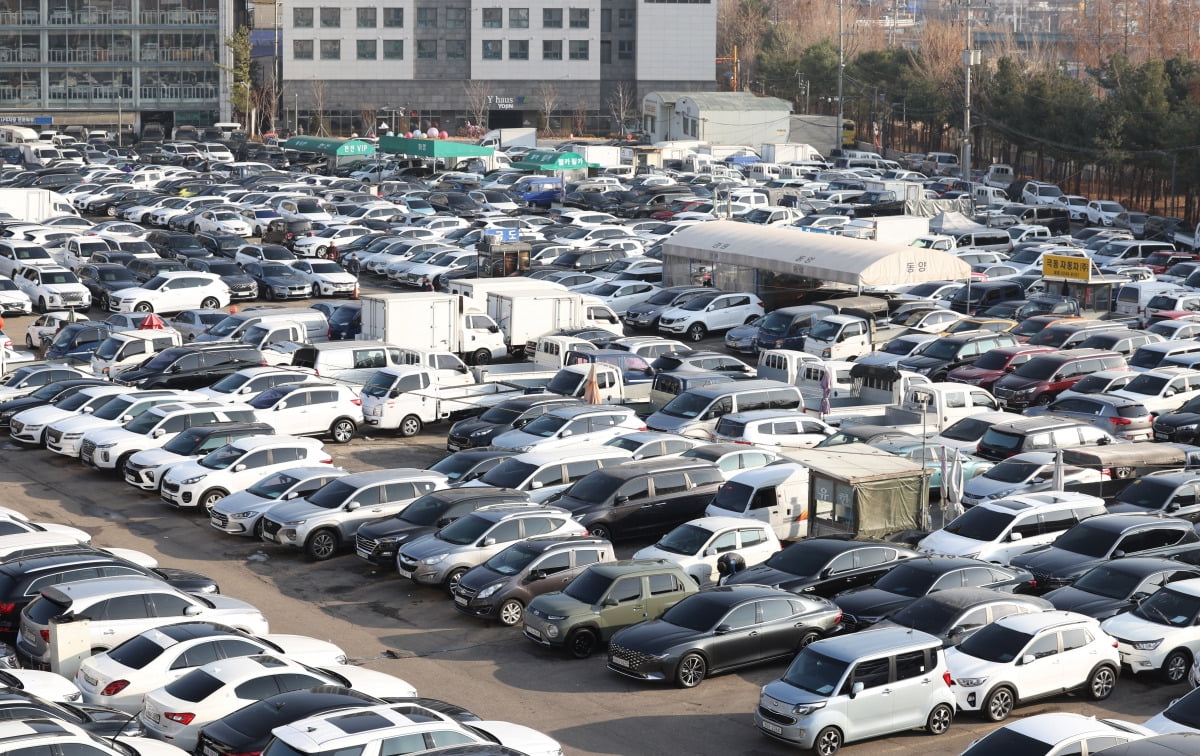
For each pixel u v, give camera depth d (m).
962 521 29.56
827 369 41.62
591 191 95.00
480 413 42.56
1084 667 22.89
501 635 26.27
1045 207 85.62
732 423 36.75
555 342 46.16
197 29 134.00
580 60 146.00
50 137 123.00
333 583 29.19
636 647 23.52
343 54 142.00
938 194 97.06
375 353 44.44
